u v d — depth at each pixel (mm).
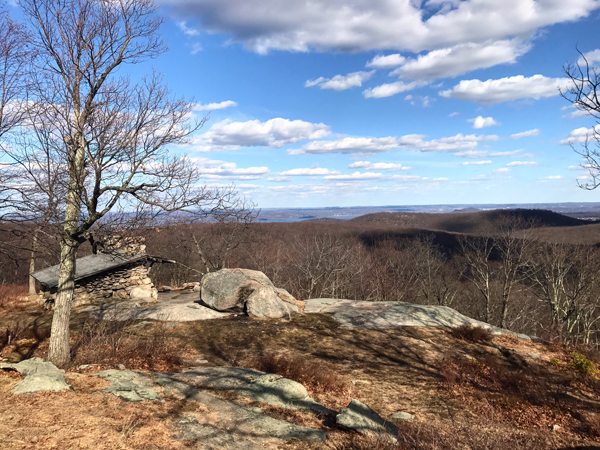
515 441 7812
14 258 10484
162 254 29688
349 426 7219
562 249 29469
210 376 9305
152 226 9320
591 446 8023
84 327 14242
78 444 5039
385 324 17359
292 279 40906
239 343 14180
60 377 7219
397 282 38188
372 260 42875
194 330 15383
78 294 18828
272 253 39438
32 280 23656
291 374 10758
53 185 8789
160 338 13070
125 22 9797
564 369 13477
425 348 14695
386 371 12273
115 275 19719
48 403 6117
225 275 18500
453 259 43500
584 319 28656
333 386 10414
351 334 15938
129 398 6926
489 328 17734
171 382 8320
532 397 10766
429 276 36906
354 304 20641
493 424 8781
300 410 7785
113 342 11297
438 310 19609
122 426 5789
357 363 12844
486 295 31719
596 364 13969
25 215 8602
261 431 6539
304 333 15766
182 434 5941
